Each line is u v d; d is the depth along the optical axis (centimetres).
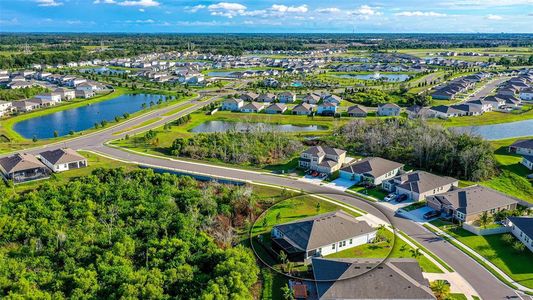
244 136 12800
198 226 7612
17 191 9219
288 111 18525
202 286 5766
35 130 15562
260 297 5847
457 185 9794
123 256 6544
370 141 12350
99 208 8131
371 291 5509
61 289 5725
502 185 10125
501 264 6662
